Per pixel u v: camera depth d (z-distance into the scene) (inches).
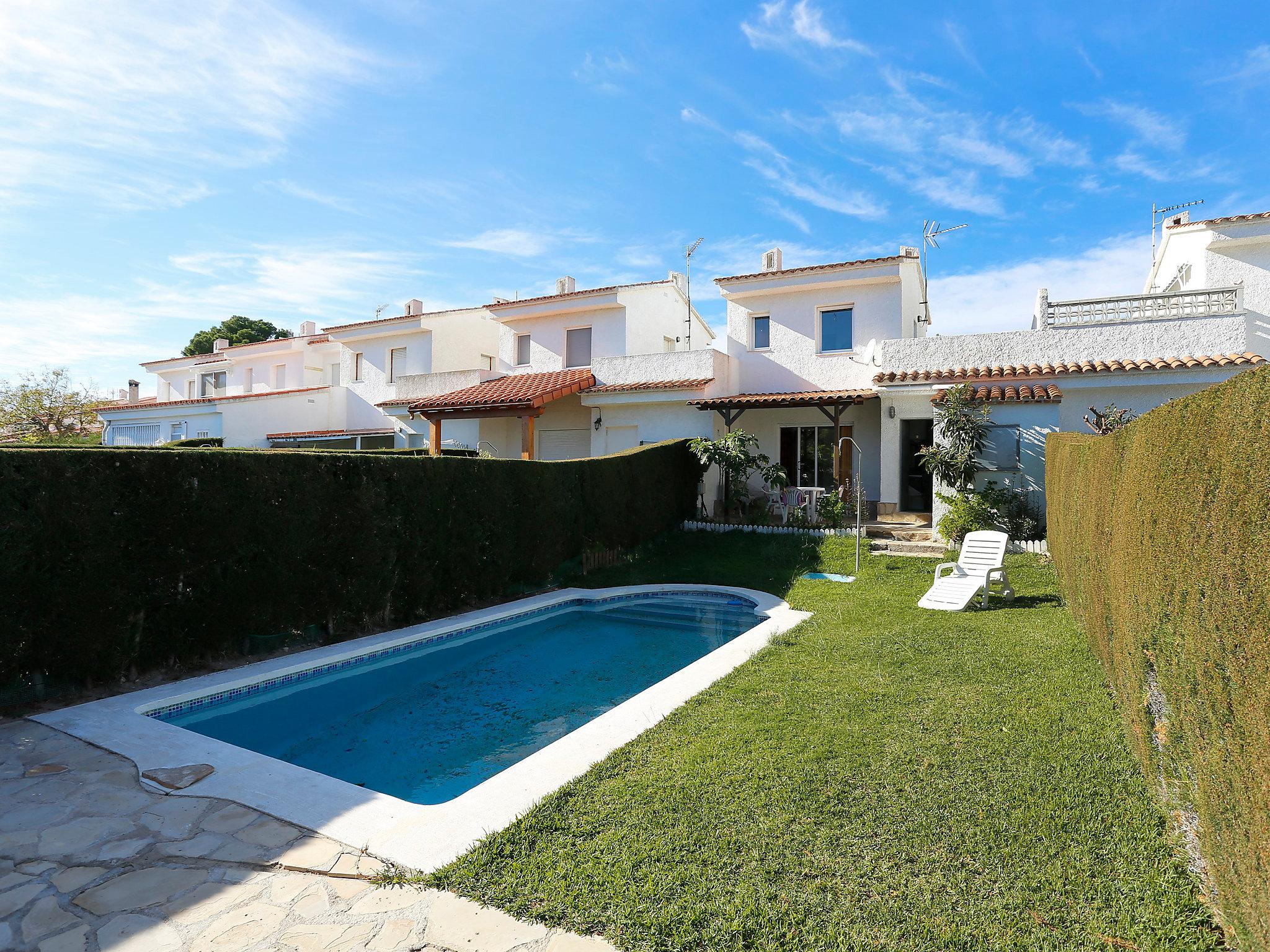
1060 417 623.5
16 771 193.0
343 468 367.6
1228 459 108.7
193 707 267.9
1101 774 174.9
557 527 541.3
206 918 126.3
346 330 1098.7
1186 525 129.6
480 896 131.2
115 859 146.9
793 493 714.8
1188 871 131.9
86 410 1448.1
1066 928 118.0
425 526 417.4
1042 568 486.3
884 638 329.7
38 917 126.6
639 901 127.3
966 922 119.8
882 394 675.4
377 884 137.0
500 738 259.6
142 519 279.9
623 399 799.1
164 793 179.8
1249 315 641.6
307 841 154.8
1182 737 133.3
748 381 826.8
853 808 161.2
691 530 708.7
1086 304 643.5
